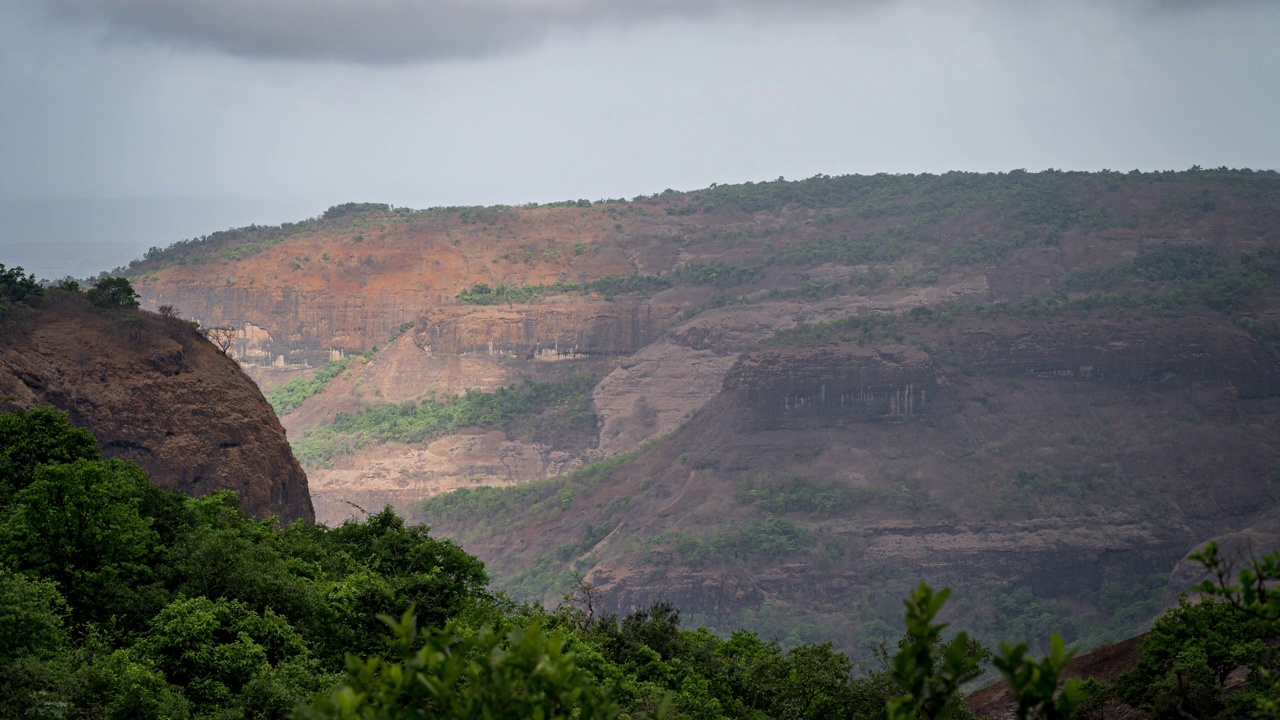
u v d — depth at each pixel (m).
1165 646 64.19
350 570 69.94
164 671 51.19
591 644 67.12
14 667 44.12
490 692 14.59
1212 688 59.91
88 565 57.12
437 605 62.00
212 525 68.75
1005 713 77.00
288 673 52.59
